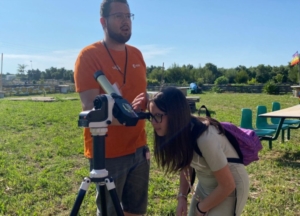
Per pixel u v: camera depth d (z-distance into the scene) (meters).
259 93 33.81
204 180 2.26
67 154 6.65
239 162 2.19
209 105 18.31
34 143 7.73
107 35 2.46
